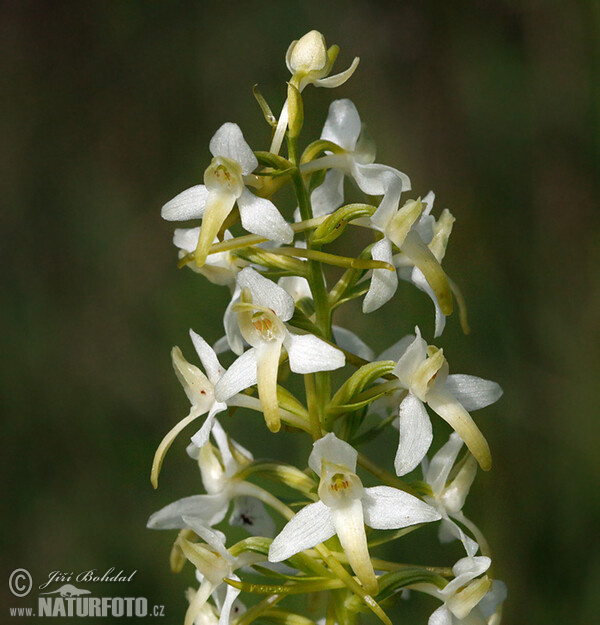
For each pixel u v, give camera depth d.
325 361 4.21
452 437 4.74
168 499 8.72
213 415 4.41
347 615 4.64
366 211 4.40
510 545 8.19
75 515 8.93
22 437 9.23
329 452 4.23
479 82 10.88
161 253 10.49
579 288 9.62
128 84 11.23
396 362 4.62
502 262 9.79
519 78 10.67
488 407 8.69
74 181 10.95
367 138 4.85
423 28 11.30
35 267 10.38
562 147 10.23
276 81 11.00
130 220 10.75
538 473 8.51
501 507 8.30
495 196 10.38
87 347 9.74
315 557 4.59
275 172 4.49
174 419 9.15
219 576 4.55
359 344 5.41
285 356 4.45
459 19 11.12
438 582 4.43
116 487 8.98
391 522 4.16
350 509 4.19
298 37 11.23
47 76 11.34
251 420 7.98
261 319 4.31
